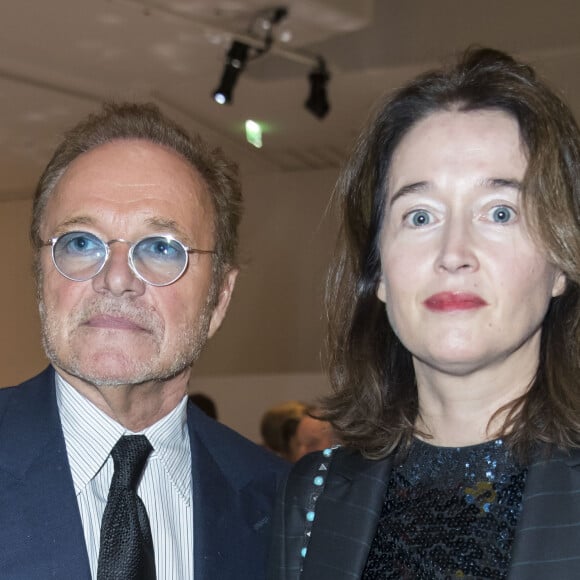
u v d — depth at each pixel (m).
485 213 1.98
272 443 6.17
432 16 6.72
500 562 1.96
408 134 2.10
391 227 2.08
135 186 2.29
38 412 2.29
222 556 2.30
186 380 2.37
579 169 2.04
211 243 2.39
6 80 7.30
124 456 2.28
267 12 6.39
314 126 8.01
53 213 2.30
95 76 7.31
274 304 9.21
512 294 1.95
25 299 10.02
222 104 7.07
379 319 2.29
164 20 6.44
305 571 2.12
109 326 2.22
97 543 2.20
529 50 6.47
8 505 2.15
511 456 2.04
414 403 2.24
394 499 2.13
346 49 6.96
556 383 2.05
